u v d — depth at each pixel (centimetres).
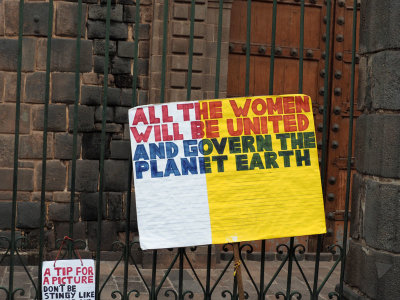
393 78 353
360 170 387
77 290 342
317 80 688
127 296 356
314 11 684
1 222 602
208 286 355
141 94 629
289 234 351
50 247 608
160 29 612
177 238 344
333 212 690
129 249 355
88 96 617
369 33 378
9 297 346
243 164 349
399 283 348
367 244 369
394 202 350
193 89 618
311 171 355
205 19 616
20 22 347
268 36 674
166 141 345
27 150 604
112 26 621
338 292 392
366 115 381
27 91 603
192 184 346
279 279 579
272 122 352
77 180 615
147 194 343
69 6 610
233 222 348
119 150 624
